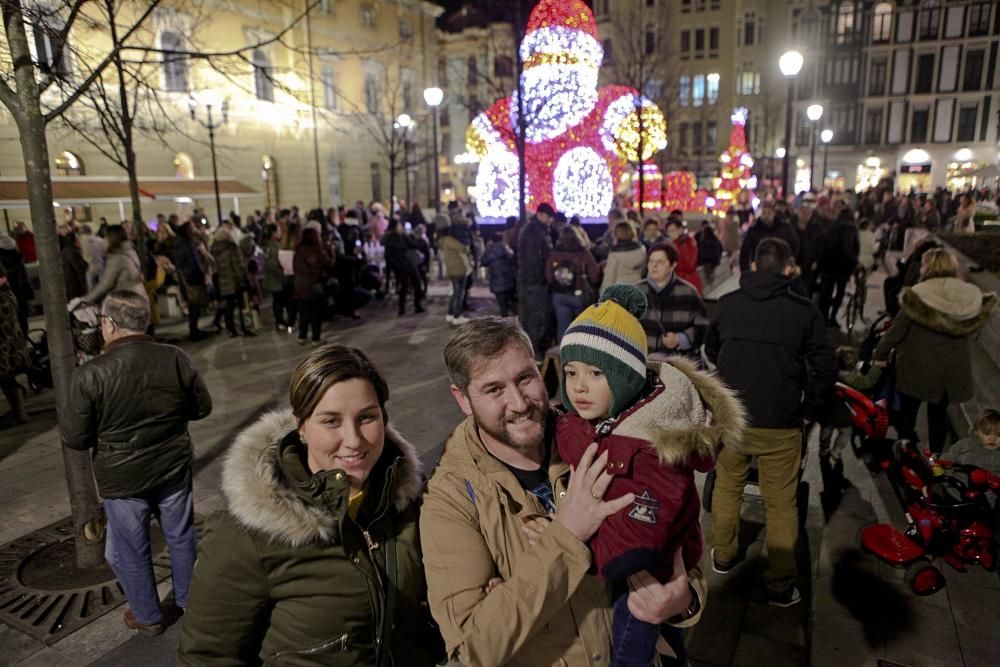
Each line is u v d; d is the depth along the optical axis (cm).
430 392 788
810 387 360
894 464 431
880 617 358
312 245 1035
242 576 163
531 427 171
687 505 155
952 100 4756
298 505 158
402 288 1302
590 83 1240
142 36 1648
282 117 3112
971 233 1205
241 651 170
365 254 1658
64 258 984
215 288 1163
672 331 483
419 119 3903
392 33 3644
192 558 354
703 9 5391
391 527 177
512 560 163
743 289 363
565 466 178
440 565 160
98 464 329
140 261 888
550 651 162
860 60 4972
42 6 503
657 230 950
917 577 374
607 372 161
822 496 502
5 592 396
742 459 381
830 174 5197
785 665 324
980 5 4572
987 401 532
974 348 689
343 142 3503
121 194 2056
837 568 406
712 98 5516
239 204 2983
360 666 169
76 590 397
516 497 169
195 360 973
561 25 1188
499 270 1046
